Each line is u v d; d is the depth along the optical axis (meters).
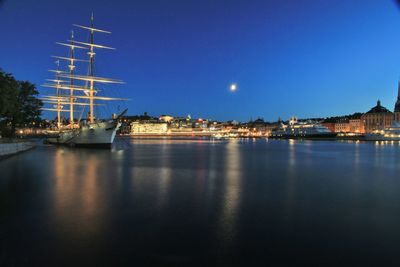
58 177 29.80
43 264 10.41
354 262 10.69
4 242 12.31
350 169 39.81
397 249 11.78
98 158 54.41
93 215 16.14
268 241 12.60
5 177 29.48
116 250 11.55
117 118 84.31
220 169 38.69
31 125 157.25
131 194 21.64
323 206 18.50
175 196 21.08
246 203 19.12
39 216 15.86
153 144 139.25
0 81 56.84
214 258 10.94
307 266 10.38
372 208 18.09
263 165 44.75
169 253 11.34
